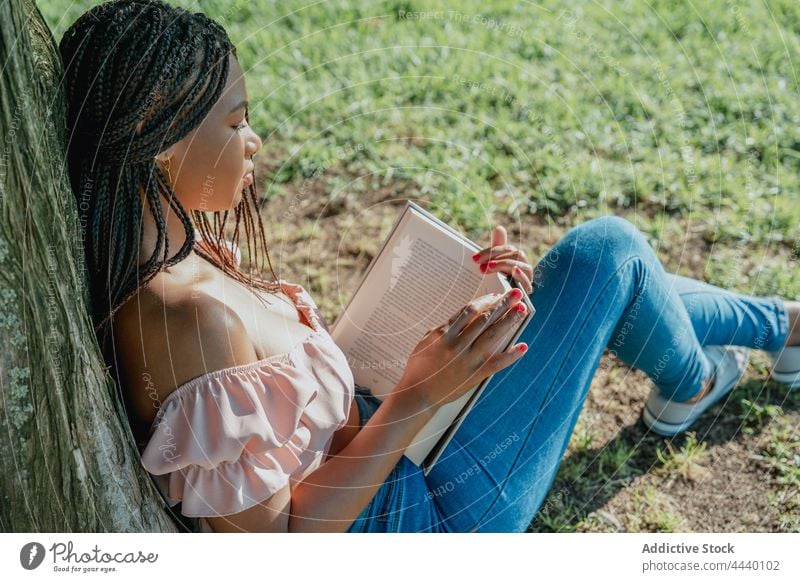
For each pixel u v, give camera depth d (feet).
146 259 4.34
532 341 5.66
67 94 4.13
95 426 4.36
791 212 8.92
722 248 8.77
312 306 5.44
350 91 10.28
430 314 5.60
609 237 5.93
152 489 4.86
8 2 3.48
